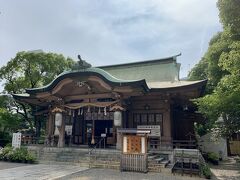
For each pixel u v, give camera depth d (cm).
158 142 1839
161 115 1916
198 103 1648
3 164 1554
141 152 1312
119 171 1310
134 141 1345
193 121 2305
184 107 2177
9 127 3000
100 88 1841
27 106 3244
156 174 1238
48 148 1798
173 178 1134
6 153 1739
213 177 1239
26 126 3666
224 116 1471
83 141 2181
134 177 1136
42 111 2420
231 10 1069
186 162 1268
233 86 1241
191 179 1127
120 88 1653
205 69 2655
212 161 1856
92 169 1371
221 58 1198
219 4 1127
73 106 1898
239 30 1110
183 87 1708
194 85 1675
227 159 2236
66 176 1139
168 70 2323
